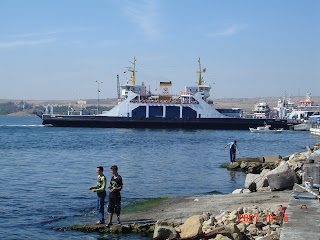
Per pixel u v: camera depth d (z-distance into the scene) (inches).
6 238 702.5
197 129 5895.7
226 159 2230.6
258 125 6087.6
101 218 788.0
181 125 5890.8
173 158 2233.0
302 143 3831.2
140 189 1226.6
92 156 2308.1
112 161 2049.7
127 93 6003.9
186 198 1028.5
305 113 7657.5
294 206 679.7
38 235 725.3
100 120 5807.1
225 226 608.1
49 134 4520.2
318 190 814.5
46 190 1168.8
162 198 1052.5
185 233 638.5
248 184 1131.3
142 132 5036.9
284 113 7736.2
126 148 2891.2
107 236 724.7
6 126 6412.4
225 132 5447.8
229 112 6387.8
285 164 1070.4
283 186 1012.5
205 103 6013.8
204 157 2320.4
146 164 1924.2
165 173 1603.1
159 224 655.8
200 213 823.7
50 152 2532.0
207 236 610.2
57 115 6033.5
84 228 765.3
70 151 2620.6
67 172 1590.8
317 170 869.2
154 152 2605.8
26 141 3486.7
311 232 528.7
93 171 1635.1
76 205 971.3
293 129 6437.0
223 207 856.3
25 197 1058.1
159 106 6023.6
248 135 4980.3
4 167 1743.4
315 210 649.0
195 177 1507.1
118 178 774.5
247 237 613.6
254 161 1829.5
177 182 1379.2
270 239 578.9
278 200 866.1
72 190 1173.1
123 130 5393.7
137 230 751.7
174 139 3939.5
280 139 4377.5
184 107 6048.2
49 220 827.4
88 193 1127.6
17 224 793.6
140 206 958.4
